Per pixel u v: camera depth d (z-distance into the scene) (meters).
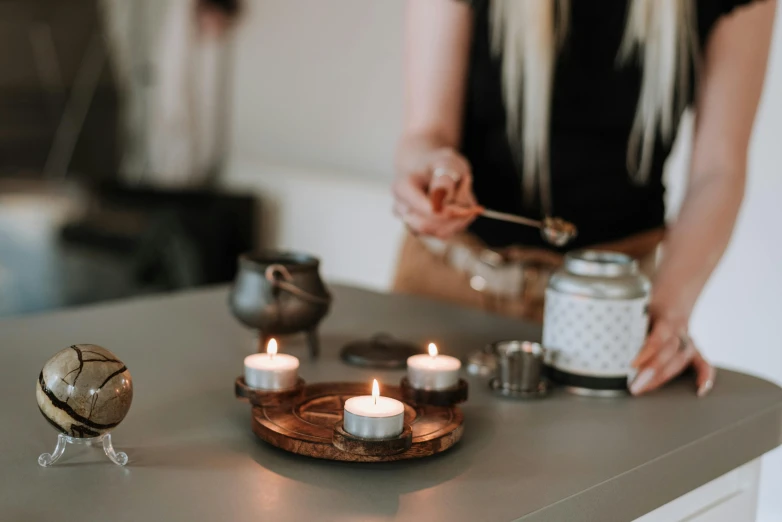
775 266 2.02
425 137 1.31
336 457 0.75
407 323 1.27
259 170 3.51
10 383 0.95
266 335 1.05
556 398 0.98
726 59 1.32
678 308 1.16
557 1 1.32
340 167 3.42
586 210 1.40
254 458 0.77
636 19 1.33
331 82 3.41
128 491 0.70
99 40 4.34
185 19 3.71
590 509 0.74
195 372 1.01
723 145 1.31
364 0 3.23
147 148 4.01
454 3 1.31
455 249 1.43
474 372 1.05
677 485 0.84
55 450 0.74
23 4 4.19
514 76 1.35
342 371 1.04
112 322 1.21
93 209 3.54
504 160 1.40
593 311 0.98
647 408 0.95
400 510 0.68
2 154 4.18
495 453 0.80
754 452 0.95
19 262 3.57
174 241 3.21
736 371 1.11
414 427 0.80
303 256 1.10
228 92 3.85
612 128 1.38
